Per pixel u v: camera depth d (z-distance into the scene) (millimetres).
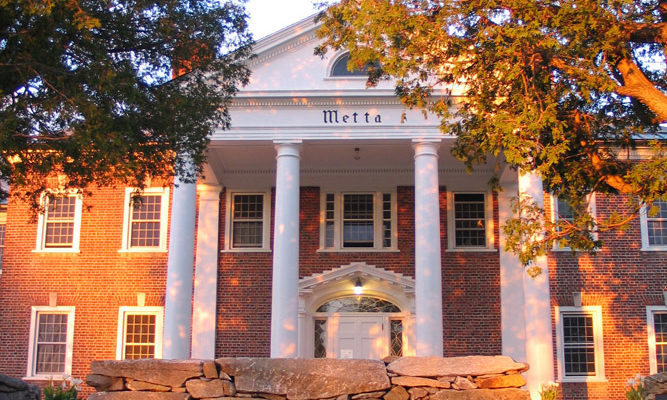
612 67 13961
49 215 27984
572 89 14008
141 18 15008
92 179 15312
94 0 14125
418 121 23141
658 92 12938
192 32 15477
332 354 27078
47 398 20750
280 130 23344
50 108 12953
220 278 27422
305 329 26891
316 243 27609
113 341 26844
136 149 14867
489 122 13984
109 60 13289
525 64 13680
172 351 22109
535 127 12812
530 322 22094
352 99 23250
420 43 14203
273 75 24031
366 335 27172
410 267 27250
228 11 15883
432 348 21500
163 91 15305
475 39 13992
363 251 27500
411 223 27625
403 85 15516
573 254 14789
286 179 23031
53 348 27078
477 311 26797
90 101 12898
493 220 27484
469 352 26500
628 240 26812
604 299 26469
